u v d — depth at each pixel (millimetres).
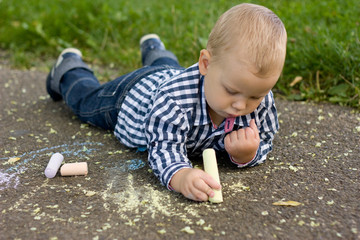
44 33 4945
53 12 5188
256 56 1720
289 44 3727
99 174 2217
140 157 2416
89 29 5035
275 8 4355
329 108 3123
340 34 3697
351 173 2158
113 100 2650
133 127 2410
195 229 1720
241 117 2137
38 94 3613
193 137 2180
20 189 2068
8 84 3840
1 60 4664
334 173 2162
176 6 5152
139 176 2188
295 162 2301
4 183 2133
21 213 1857
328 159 2324
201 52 1931
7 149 2547
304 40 3715
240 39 1750
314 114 3012
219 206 1882
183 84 2064
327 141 2561
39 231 1729
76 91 2979
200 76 2064
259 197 1950
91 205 1917
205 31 4250
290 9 4457
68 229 1739
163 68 2707
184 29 4555
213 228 1723
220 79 1811
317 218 1777
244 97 1797
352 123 2816
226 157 2396
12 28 5176
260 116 2182
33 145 2607
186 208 1872
